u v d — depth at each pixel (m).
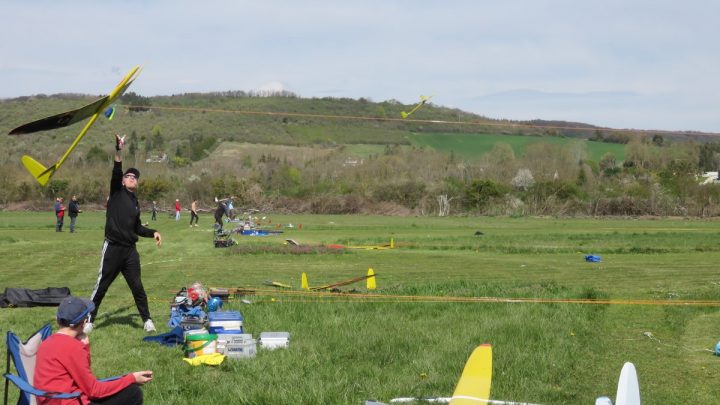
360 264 26.42
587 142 112.88
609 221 62.50
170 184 80.75
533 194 73.75
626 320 15.34
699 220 64.62
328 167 91.75
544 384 10.17
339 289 18.89
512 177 84.38
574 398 9.64
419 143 124.69
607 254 31.12
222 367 10.80
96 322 14.16
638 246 33.91
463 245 33.75
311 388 9.52
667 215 69.50
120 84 12.30
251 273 23.19
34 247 31.50
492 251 31.97
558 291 18.70
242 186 78.06
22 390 6.95
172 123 132.75
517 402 9.09
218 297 15.48
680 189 72.56
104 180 78.25
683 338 13.66
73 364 7.25
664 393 10.05
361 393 9.59
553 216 69.62
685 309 16.64
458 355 11.45
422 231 46.28
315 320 14.27
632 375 6.83
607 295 18.42
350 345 12.19
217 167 97.62
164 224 53.09
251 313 14.66
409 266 25.95
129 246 13.20
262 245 32.03
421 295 17.83
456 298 17.16
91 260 26.66
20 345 7.32
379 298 17.03
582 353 12.16
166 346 12.14
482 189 73.50
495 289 18.67
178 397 9.34
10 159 86.81
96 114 12.22
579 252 31.61
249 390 9.48
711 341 13.38
